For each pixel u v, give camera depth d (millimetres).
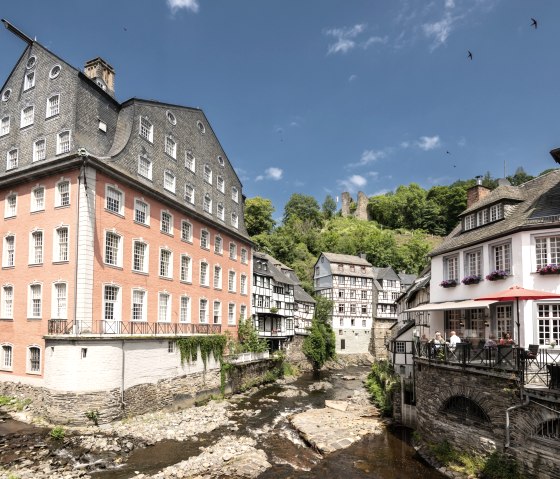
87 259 21125
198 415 22844
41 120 24594
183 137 31938
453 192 101938
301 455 17141
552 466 11258
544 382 12289
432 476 14602
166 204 28203
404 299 36281
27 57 26422
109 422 19578
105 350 19812
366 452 17312
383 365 33562
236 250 38625
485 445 13383
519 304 16594
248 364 33031
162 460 16000
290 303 49281
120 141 25797
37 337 21875
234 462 15820
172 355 24547
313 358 48250
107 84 29344
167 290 27672
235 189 40781
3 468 14328
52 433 17297
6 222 24359
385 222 108625
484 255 19109
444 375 15656
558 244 16172
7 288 23875
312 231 86938
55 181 22500
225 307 35750
